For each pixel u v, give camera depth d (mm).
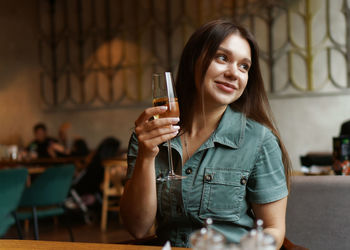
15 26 8383
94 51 7902
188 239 1365
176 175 1313
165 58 7422
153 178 1292
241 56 1346
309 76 6562
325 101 6516
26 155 5840
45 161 5484
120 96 7723
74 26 8023
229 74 1336
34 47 8281
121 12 7707
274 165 1356
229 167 1360
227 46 1339
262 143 1365
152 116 1249
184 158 1422
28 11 8312
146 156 1247
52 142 6766
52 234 4801
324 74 6520
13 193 3002
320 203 1787
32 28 8289
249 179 1367
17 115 8383
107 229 5012
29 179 5402
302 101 6621
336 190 1767
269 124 1410
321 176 1825
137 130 1229
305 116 6605
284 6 6680
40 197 3508
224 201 1346
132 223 1350
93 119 7918
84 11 7957
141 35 7582
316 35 6547
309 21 6566
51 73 8188
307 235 1804
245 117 1417
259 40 6809
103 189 5180
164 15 7426
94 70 7902
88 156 6035
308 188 1800
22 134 8336
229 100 1352
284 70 6699
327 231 1777
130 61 7648
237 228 1349
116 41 7746
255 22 6836
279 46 6723
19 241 1191
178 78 1463
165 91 1241
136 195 1302
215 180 1352
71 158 5852
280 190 1340
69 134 8078
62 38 8109
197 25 7211
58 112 8164
